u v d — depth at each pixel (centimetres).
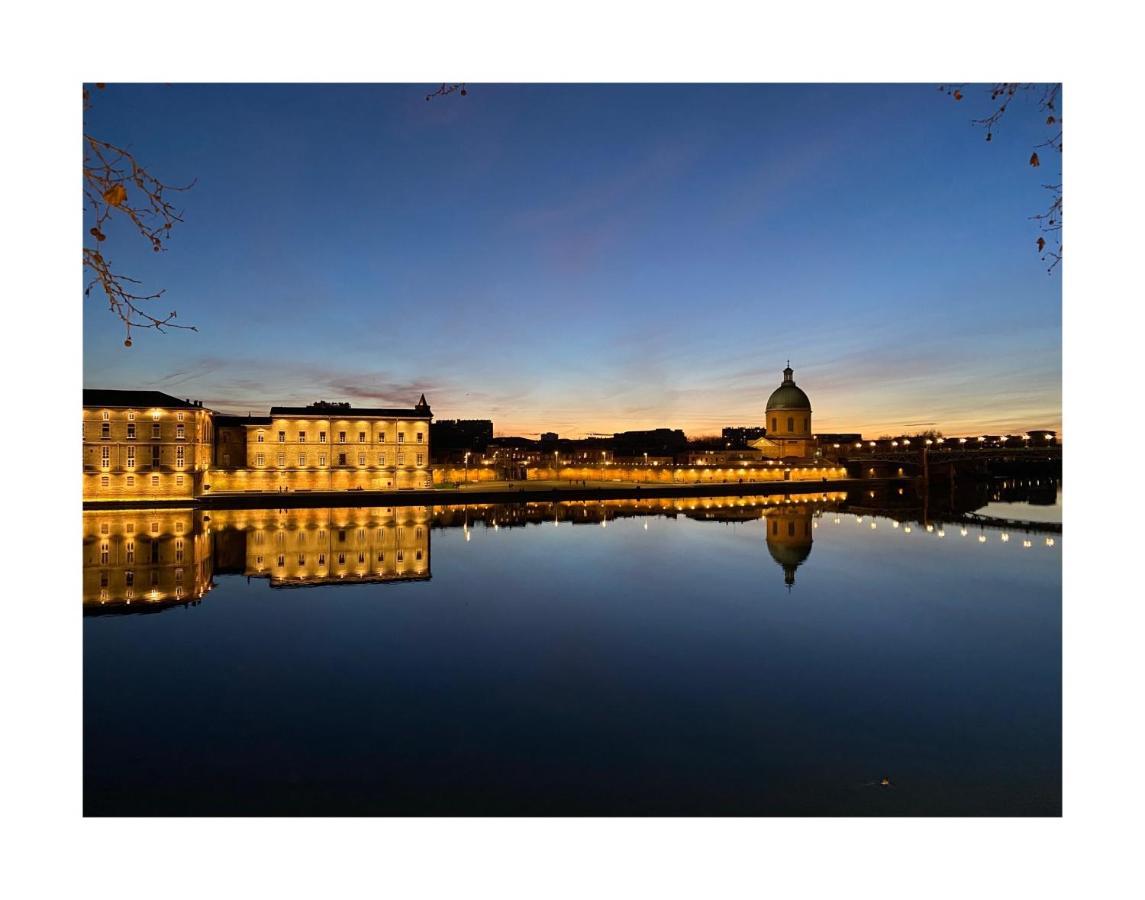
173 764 1900
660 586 4569
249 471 10206
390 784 1788
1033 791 1775
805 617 3725
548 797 1722
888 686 2597
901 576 4941
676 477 15312
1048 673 2759
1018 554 5991
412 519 8450
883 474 19412
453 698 2438
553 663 2872
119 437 8925
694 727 2184
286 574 4994
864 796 1741
